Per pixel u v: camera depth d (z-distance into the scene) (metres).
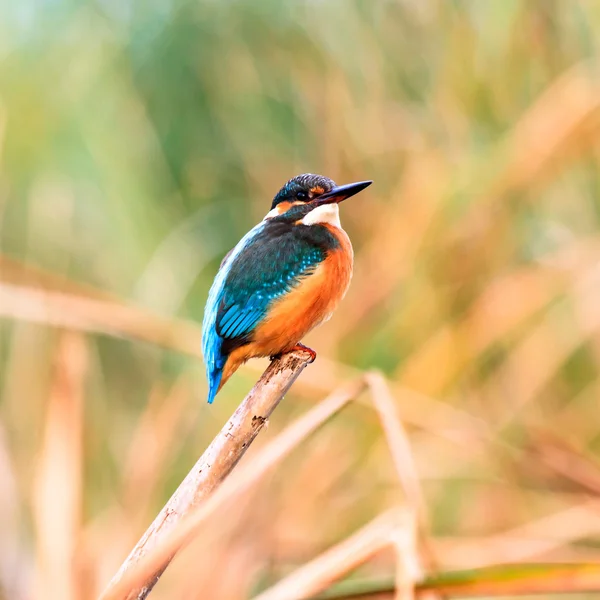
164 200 12.79
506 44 11.98
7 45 12.41
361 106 12.52
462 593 5.09
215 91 12.95
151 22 12.91
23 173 12.03
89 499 10.32
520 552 7.92
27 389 10.53
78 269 12.02
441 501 10.60
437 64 12.31
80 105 12.48
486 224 11.13
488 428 8.85
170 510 5.10
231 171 12.99
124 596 4.55
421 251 11.23
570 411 11.27
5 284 8.16
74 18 12.84
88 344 11.31
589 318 10.88
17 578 9.15
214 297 8.09
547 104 10.76
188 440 11.21
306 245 8.16
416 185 11.70
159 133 12.88
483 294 10.94
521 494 10.37
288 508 9.93
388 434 5.75
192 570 9.16
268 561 9.69
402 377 10.66
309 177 8.98
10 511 9.62
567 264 10.73
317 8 12.71
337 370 8.84
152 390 11.61
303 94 12.71
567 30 11.81
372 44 12.49
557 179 11.28
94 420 11.23
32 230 11.94
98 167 12.30
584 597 8.36
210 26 12.91
